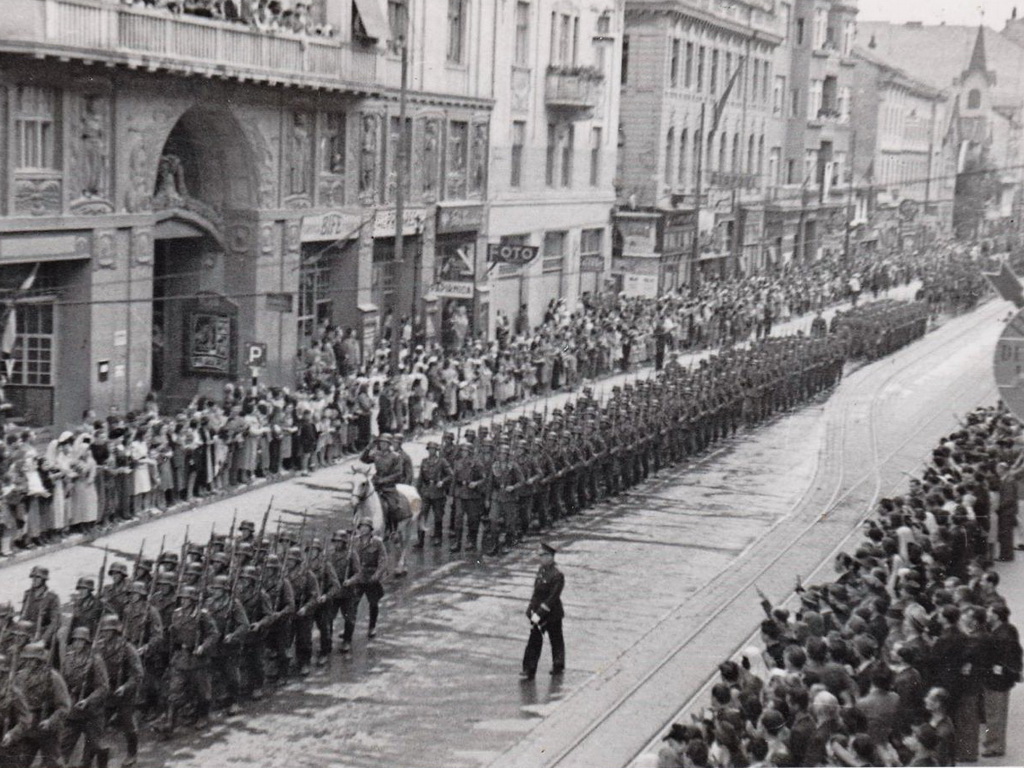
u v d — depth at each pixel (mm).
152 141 37875
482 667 23359
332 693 21812
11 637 17812
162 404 43594
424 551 30766
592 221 71125
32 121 34031
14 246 33562
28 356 36188
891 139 132250
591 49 69125
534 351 52750
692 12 80750
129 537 29547
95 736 17844
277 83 41562
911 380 63406
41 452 33438
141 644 19797
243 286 43250
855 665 17047
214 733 19969
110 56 34594
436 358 45312
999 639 18250
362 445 40281
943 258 115625
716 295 74312
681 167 83875
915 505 25656
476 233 57594
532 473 31844
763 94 98938
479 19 56875
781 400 54031
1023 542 30609
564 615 25047
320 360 42969
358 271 48750
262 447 35906
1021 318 15336
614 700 21766
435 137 53656
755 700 15828
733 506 36875
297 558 22406
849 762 14398
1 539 27469
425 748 19656
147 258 38219
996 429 35156
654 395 42406
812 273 96000
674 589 28469
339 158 47312
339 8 45844
